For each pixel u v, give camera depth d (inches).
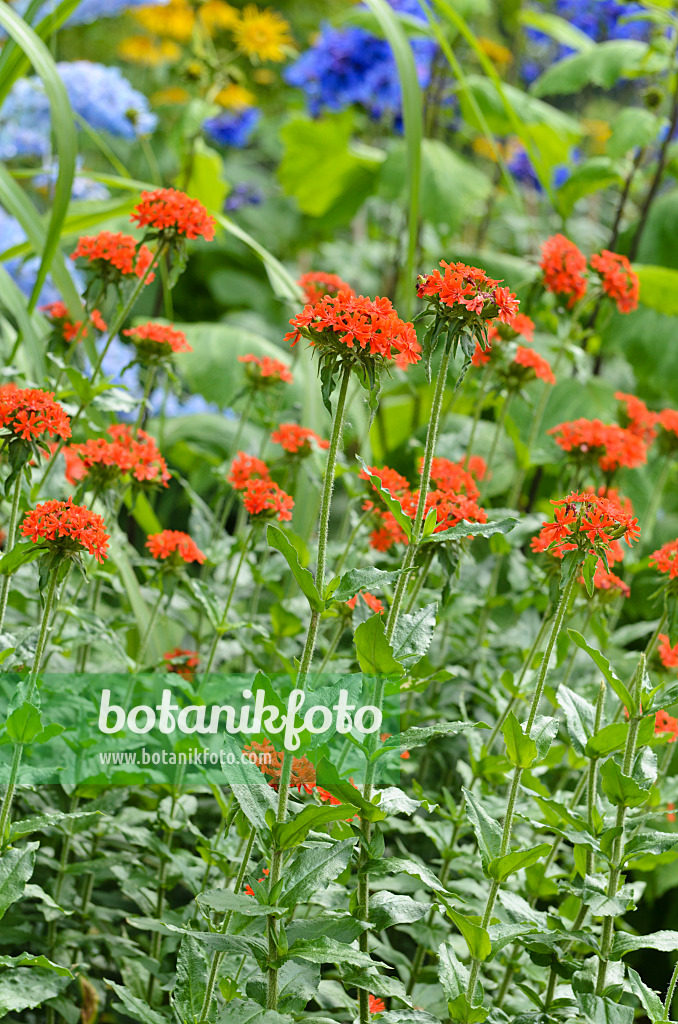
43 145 193.3
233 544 137.9
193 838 131.9
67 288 131.6
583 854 120.9
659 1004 119.6
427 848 136.0
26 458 120.8
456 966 120.3
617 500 133.3
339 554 134.1
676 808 131.1
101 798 128.4
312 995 119.5
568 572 119.0
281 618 134.6
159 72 259.8
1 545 134.7
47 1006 127.0
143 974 127.5
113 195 197.5
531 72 269.6
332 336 116.3
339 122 211.3
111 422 140.2
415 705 136.9
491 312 117.5
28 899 130.3
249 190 255.9
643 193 238.4
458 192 173.8
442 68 194.5
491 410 182.9
